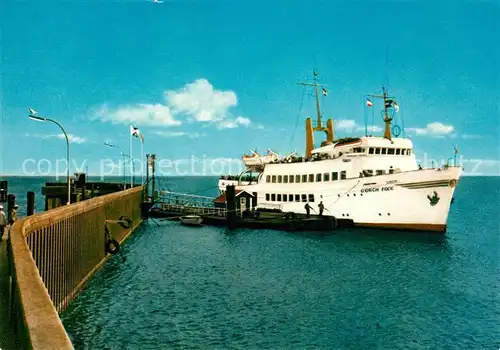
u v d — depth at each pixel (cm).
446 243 4384
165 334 2077
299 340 2025
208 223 6031
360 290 2795
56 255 2389
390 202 4734
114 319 2275
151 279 3088
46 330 562
